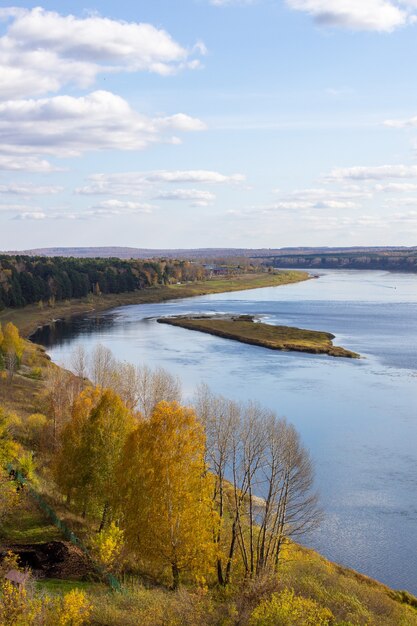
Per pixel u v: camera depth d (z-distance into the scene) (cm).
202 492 3809
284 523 4472
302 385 10156
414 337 15450
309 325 17800
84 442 4547
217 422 4972
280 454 4728
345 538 5150
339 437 7450
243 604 3045
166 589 3644
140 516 3684
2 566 3256
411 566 4778
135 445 3869
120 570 3691
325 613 3094
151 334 16500
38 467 5650
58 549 3816
